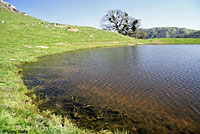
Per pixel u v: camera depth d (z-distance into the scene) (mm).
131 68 17688
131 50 36281
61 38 48875
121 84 12328
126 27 104688
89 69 17516
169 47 42719
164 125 6891
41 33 49594
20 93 9922
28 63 20953
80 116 7719
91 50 36656
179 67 17703
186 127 6723
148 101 9266
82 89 11391
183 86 11609
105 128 6742
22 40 37656
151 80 13172
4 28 45281
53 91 11016
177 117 7496
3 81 11547
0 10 63906
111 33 73125
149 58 24391
